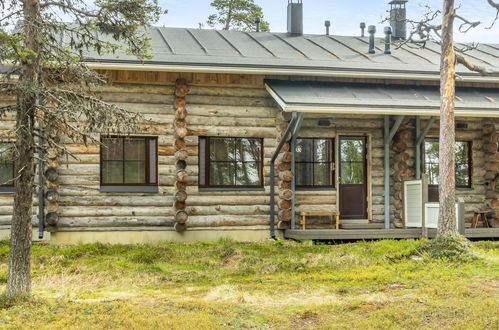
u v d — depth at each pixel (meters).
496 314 7.21
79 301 8.52
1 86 8.01
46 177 13.24
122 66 13.00
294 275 10.41
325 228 14.76
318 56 15.45
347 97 13.62
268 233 14.52
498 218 15.48
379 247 12.50
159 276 10.33
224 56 14.38
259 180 14.69
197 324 7.17
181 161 13.89
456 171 15.87
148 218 13.92
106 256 12.00
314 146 14.95
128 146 14.03
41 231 13.38
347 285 9.48
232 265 11.41
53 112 7.90
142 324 7.19
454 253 11.34
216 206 14.27
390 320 7.28
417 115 14.07
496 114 13.89
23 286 8.19
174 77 13.92
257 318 7.59
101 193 13.70
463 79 14.94
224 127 14.36
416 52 17.03
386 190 14.95
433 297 8.37
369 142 15.16
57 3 8.56
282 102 12.95
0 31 7.80
